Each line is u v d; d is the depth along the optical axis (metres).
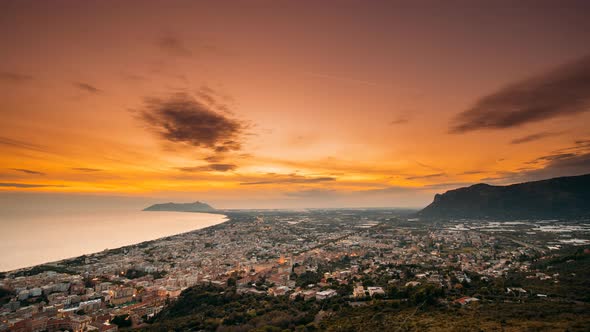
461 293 156.62
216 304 188.88
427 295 144.25
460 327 106.44
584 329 94.25
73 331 157.62
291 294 193.62
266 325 137.38
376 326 119.06
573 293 144.75
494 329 101.50
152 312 187.25
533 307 124.25
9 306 196.50
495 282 175.25
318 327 129.00
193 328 148.50
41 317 173.75
